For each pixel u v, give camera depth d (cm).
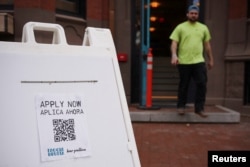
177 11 1424
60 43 201
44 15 654
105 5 855
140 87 789
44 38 605
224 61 857
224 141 559
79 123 179
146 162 445
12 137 159
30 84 171
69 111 178
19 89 167
